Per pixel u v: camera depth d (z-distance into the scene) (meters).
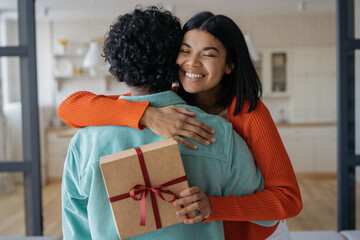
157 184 0.78
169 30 0.89
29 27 2.39
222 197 0.84
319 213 4.44
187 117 0.84
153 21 0.86
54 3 5.64
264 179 0.94
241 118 0.99
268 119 0.98
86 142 0.88
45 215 4.54
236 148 0.87
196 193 0.79
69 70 7.09
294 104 6.96
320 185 6.01
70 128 6.63
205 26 0.94
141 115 0.84
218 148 0.84
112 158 0.78
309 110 6.93
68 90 7.22
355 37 2.34
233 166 0.86
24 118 2.44
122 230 0.78
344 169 2.40
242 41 1.01
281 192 0.90
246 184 0.89
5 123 2.43
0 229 2.43
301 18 7.01
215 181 0.84
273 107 7.32
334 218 4.23
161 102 0.90
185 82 0.99
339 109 2.38
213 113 1.17
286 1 5.91
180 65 0.97
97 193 0.84
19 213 2.45
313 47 6.84
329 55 6.82
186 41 0.95
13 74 2.42
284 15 7.00
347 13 2.33
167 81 0.91
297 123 6.62
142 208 0.77
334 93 6.86
